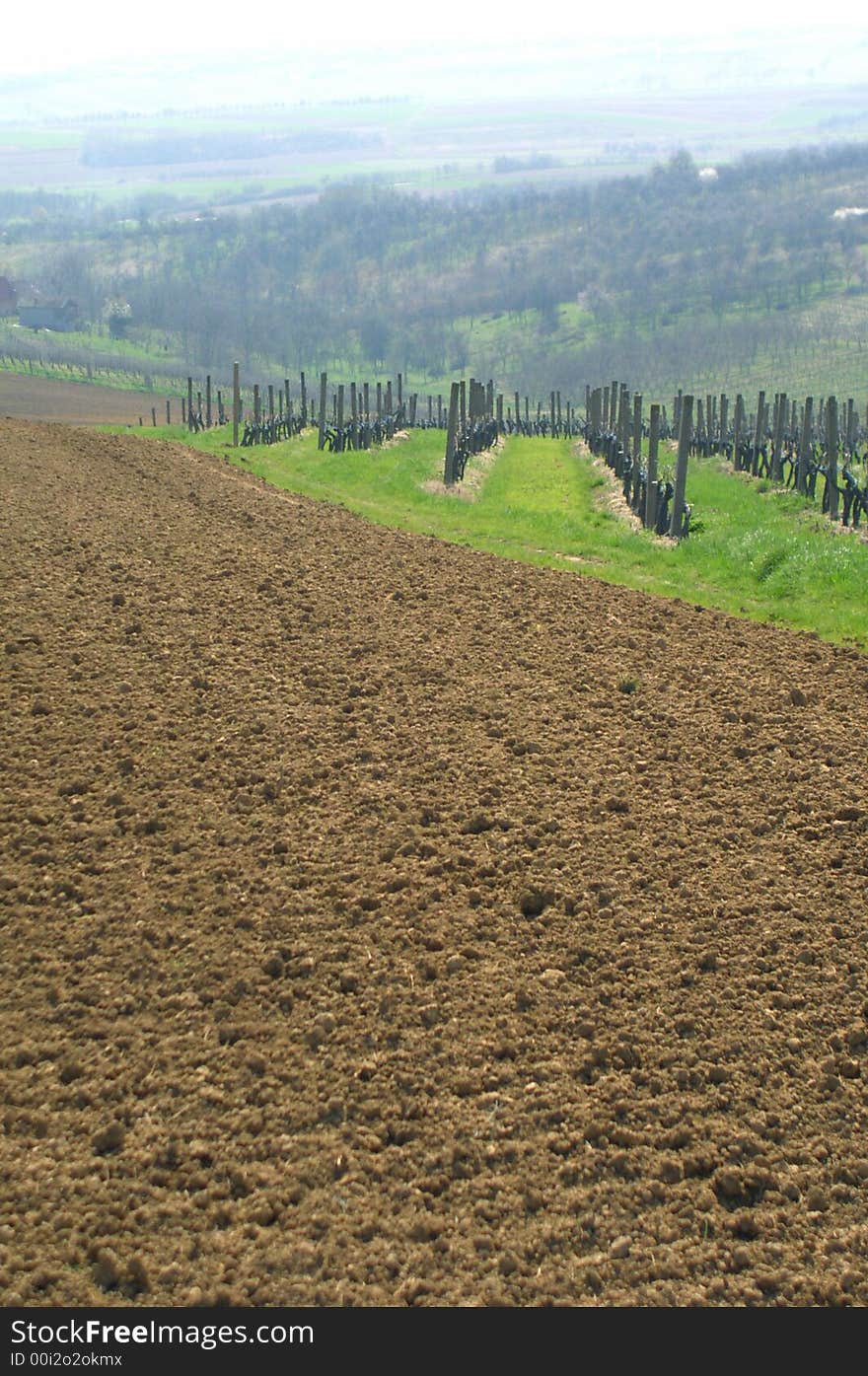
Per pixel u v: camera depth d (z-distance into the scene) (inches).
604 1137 249.3
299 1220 224.4
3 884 319.9
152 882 325.7
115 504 782.5
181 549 668.1
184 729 422.9
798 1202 237.5
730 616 617.0
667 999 290.7
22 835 343.6
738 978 300.2
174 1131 241.9
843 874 350.6
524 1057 269.7
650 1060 270.8
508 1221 228.4
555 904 328.8
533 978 296.2
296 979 290.4
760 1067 269.9
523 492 1169.4
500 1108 254.8
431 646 532.1
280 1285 211.3
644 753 430.0
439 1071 263.6
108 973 288.0
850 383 5856.3
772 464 1192.8
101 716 427.8
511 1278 217.2
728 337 7194.9
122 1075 255.9
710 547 786.8
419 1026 277.4
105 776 383.6
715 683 505.7
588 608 612.4
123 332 7337.6
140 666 479.5
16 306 7411.4
